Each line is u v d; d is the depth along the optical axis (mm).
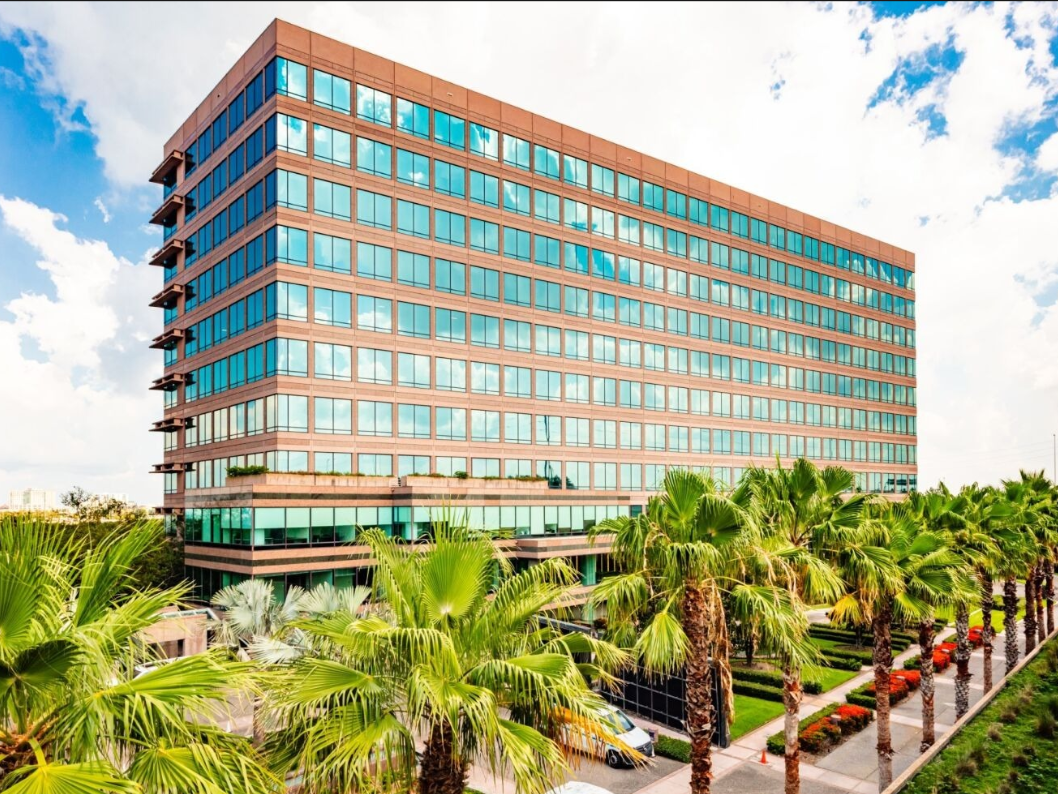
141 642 7965
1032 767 17203
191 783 6855
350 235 41688
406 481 39281
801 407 71500
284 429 38625
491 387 47469
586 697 9227
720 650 14047
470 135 47656
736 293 65750
